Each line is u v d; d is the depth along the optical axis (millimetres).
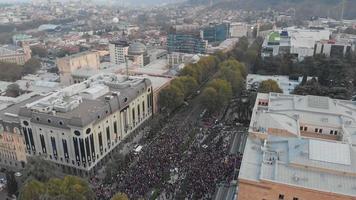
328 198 81812
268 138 107562
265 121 120062
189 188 121000
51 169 124938
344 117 131250
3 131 151500
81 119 130875
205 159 140750
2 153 157250
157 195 119312
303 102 143375
